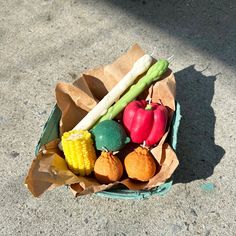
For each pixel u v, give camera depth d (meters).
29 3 0.54
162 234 0.36
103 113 0.39
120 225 0.37
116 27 0.52
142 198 0.36
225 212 0.37
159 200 0.38
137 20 0.52
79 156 0.36
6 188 0.39
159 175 0.36
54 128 0.39
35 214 0.38
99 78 0.41
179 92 0.45
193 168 0.40
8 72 0.48
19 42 0.50
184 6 0.53
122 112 0.39
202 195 0.38
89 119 0.39
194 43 0.50
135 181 0.36
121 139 0.37
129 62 0.41
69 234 0.36
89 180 0.36
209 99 0.45
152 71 0.39
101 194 0.35
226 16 0.52
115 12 0.53
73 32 0.51
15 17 0.53
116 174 0.35
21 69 0.48
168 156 0.36
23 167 0.40
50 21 0.52
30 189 0.34
